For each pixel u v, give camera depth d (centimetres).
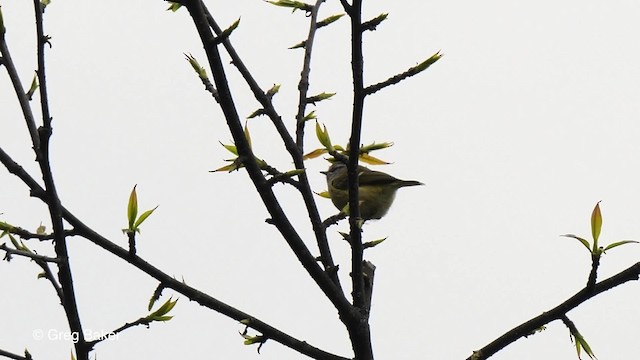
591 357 713
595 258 687
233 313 769
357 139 745
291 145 873
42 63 655
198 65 849
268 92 885
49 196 662
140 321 702
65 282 659
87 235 695
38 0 656
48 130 652
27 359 701
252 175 758
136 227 706
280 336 785
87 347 662
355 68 712
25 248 780
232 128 735
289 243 784
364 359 803
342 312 799
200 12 694
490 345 752
